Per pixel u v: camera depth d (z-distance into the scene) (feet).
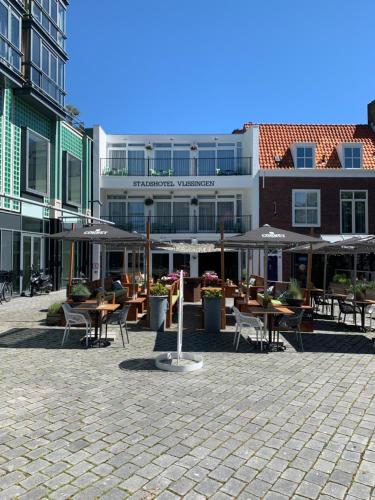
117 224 88.17
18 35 55.06
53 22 64.39
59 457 13.17
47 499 11.03
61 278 69.41
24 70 56.44
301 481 12.03
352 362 25.16
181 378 21.38
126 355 25.98
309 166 83.10
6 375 21.52
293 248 45.75
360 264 73.82
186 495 11.30
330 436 14.94
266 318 30.53
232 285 57.72
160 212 88.99
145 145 89.25
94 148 83.61
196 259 85.35
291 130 89.71
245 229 85.35
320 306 52.70
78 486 11.64
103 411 16.88
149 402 17.93
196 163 89.15
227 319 41.68
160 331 34.37
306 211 81.15
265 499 11.18
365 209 80.94
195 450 13.75
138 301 38.81
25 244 59.06
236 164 88.99
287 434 15.05
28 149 58.65
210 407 17.47
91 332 31.99
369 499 11.23
